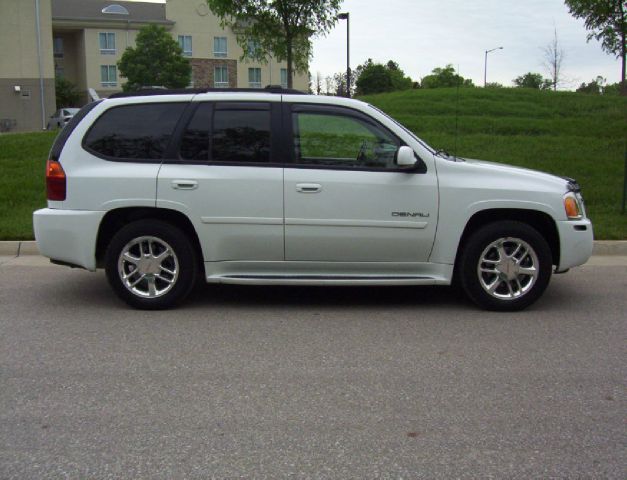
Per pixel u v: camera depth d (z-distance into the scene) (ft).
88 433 12.12
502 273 20.12
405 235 19.72
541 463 11.11
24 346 16.90
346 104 20.08
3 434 12.07
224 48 222.89
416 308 20.84
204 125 19.95
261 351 16.57
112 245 19.83
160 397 13.71
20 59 167.73
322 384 14.43
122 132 20.02
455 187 19.63
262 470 10.85
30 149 48.01
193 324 18.89
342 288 23.53
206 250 19.83
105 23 207.62
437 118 60.08
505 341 17.48
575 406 13.35
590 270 26.25
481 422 12.62
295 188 19.49
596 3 46.70
